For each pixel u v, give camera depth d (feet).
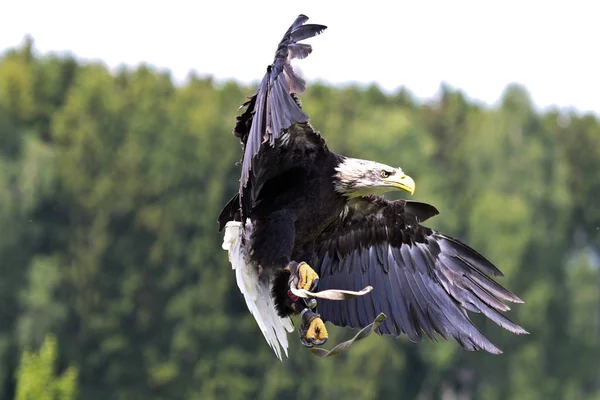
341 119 119.65
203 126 123.65
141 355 112.06
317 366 103.09
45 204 119.96
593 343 120.06
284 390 103.65
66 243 118.21
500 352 25.96
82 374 110.83
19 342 108.99
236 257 24.31
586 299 121.49
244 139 23.06
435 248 26.89
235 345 110.01
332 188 24.94
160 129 124.88
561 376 117.91
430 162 123.54
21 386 50.08
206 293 112.37
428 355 108.37
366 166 25.16
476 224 118.83
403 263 27.07
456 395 112.37
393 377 103.40
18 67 140.05
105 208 118.83
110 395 110.52
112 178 120.67
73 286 114.32
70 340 111.86
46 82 140.05
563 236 127.13
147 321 113.09
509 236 117.50
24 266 113.60
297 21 21.09
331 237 27.07
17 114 138.82
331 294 21.45
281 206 24.52
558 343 118.52
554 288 120.26
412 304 26.81
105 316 112.68
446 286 26.71
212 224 118.32
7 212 114.11
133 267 115.55
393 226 26.99
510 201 120.78
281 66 21.02
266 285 24.06
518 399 111.45
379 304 26.96
